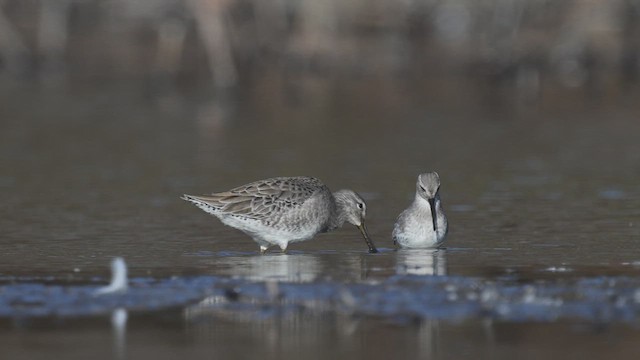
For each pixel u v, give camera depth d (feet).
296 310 38.32
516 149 77.87
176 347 34.55
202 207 50.49
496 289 40.42
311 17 110.32
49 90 101.76
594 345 34.65
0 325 36.68
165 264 45.83
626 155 75.46
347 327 36.45
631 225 54.39
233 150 77.36
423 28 112.88
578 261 45.70
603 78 106.11
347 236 53.98
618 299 39.04
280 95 100.42
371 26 111.65
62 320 37.24
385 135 82.99
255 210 49.47
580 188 64.90
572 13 108.17
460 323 36.81
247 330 36.27
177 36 111.45
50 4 114.01
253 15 112.78
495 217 57.11
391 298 39.58
